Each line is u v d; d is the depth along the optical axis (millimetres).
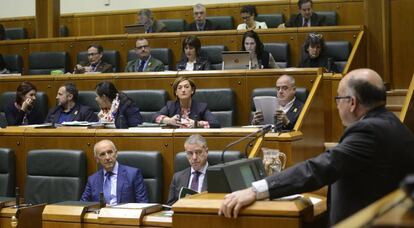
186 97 9547
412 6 12523
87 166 8594
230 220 4059
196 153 7367
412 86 8719
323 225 4578
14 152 9008
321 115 9695
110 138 8500
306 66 11766
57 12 15875
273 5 16141
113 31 18000
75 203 6691
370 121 4262
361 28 12367
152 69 12523
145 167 8109
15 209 7090
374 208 2506
